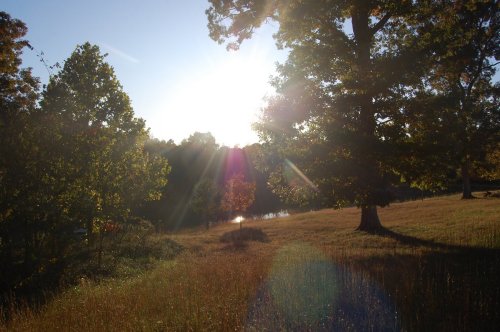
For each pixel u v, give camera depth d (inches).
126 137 733.3
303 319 270.5
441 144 657.0
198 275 454.3
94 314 315.3
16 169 565.6
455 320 260.4
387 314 270.1
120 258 687.1
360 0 644.1
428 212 1114.7
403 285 329.4
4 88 968.9
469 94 1370.6
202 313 293.9
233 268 470.0
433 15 734.5
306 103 658.2
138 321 290.7
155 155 796.6
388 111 626.8
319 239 834.2
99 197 650.8
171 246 832.3
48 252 583.8
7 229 554.6
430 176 682.2
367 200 619.5
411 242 692.7
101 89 728.3
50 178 586.6
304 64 702.5
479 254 511.5
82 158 630.5
